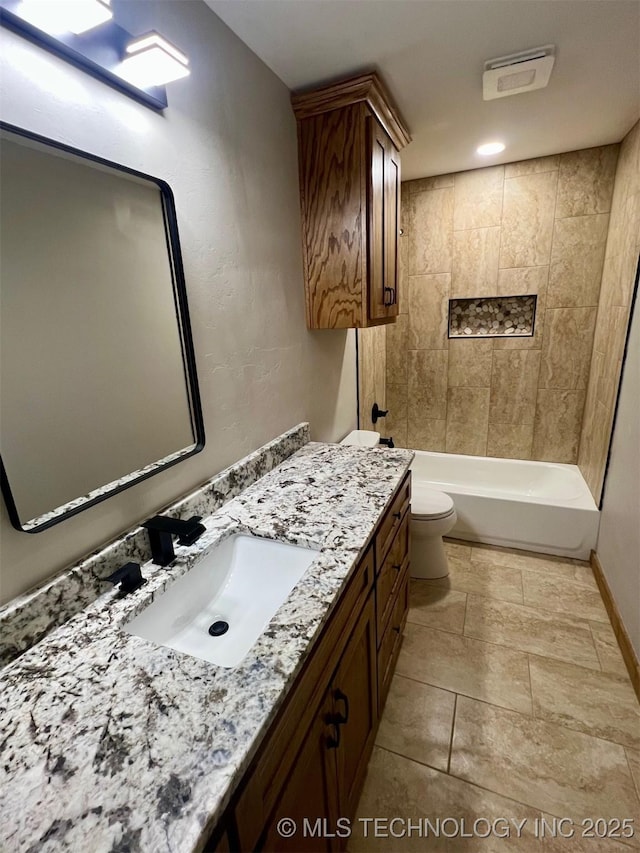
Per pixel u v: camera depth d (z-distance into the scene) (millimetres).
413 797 1285
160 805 503
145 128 1001
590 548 2395
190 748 570
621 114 1966
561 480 2877
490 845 1171
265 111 1474
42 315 808
